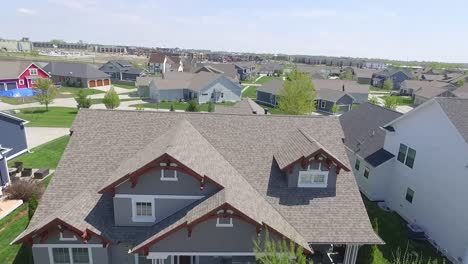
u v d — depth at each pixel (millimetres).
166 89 86062
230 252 18656
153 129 23250
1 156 30562
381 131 35469
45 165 37406
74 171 20703
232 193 18109
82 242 18344
